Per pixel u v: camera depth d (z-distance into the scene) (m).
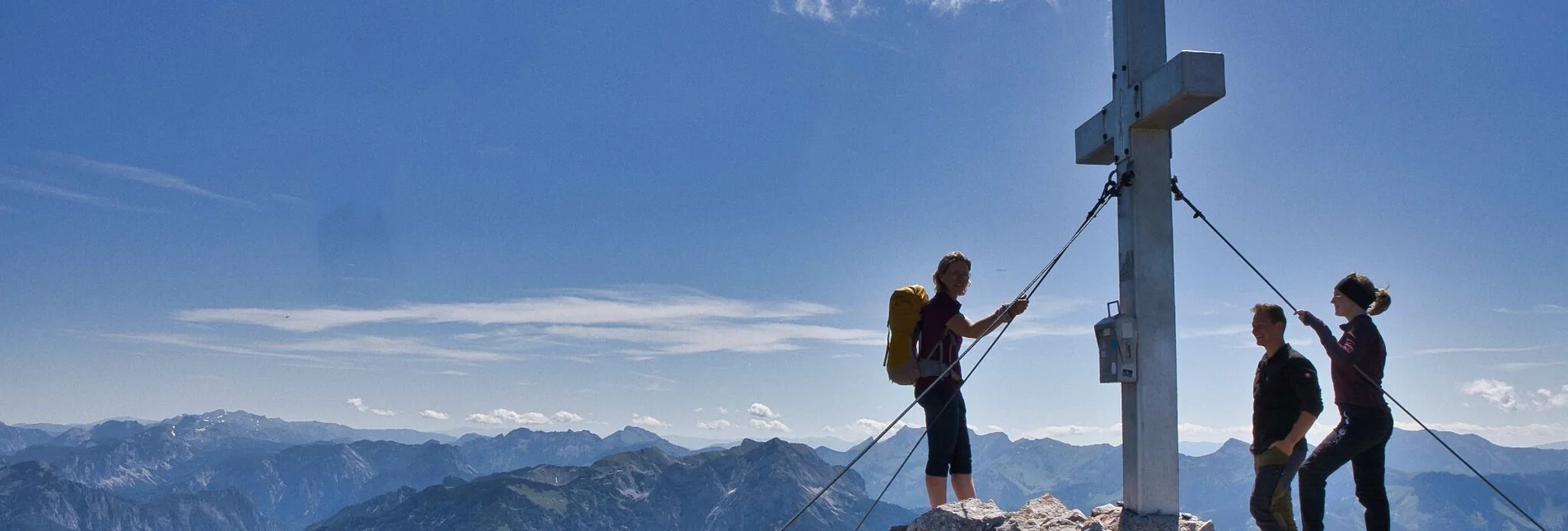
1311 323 11.55
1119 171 12.56
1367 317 11.13
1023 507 11.80
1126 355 12.03
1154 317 12.00
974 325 12.27
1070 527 10.91
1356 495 11.24
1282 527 11.12
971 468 12.61
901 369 12.57
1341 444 10.84
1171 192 12.32
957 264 12.59
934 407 12.25
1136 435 11.91
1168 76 11.40
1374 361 10.91
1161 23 12.52
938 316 12.53
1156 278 12.07
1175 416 11.87
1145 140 12.34
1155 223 12.16
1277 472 11.06
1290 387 11.05
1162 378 11.90
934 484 12.20
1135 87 12.20
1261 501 11.12
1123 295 12.34
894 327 12.71
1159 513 11.70
